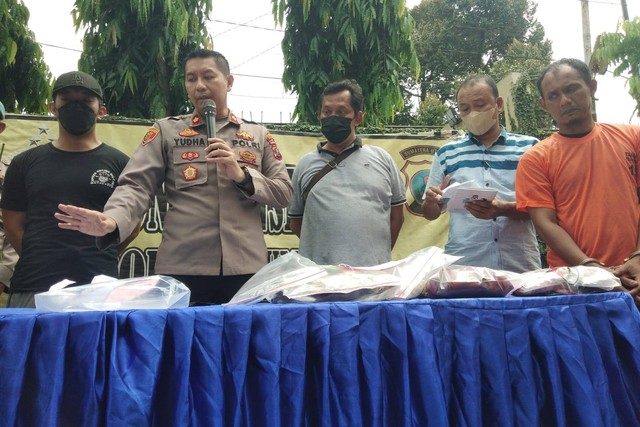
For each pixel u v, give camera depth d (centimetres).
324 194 243
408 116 1627
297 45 462
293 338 105
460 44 2222
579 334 124
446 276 130
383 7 454
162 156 208
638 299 153
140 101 409
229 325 102
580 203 190
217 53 218
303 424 103
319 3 452
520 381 117
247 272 202
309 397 107
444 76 2162
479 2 2292
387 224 246
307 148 355
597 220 186
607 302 130
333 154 254
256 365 102
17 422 88
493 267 233
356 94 249
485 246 236
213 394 97
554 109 199
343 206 238
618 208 187
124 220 169
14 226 231
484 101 242
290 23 462
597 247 186
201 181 204
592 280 134
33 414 89
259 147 218
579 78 195
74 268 211
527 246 235
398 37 466
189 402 97
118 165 233
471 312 117
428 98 1606
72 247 212
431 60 2153
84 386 92
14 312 102
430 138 367
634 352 126
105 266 219
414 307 114
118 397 91
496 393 114
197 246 199
